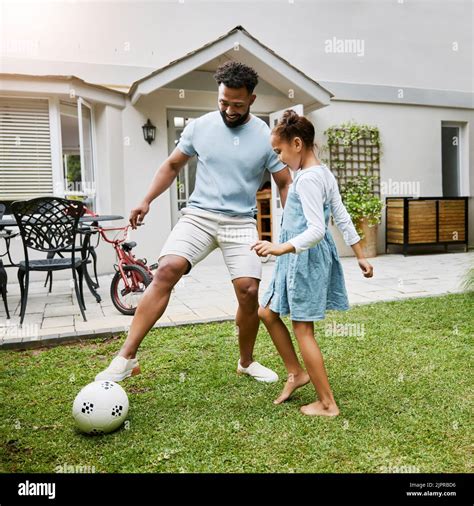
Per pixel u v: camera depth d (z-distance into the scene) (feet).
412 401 7.23
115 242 13.75
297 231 6.88
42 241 12.36
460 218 27.27
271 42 25.21
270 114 24.45
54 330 11.60
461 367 8.66
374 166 27.30
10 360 9.90
